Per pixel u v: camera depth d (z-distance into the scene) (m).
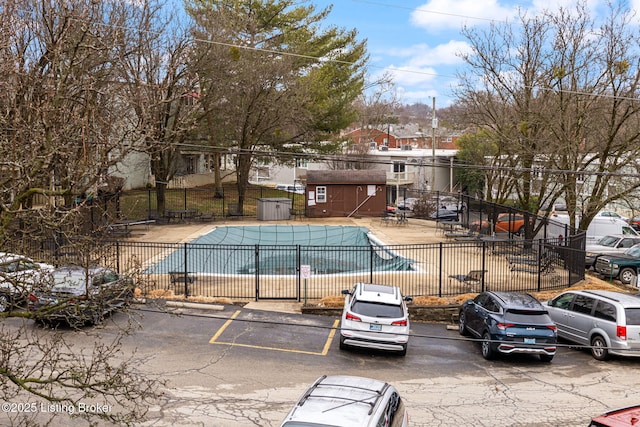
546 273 25.20
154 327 17.47
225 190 57.31
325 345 16.83
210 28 35.56
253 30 40.19
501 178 37.94
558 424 11.73
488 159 48.62
